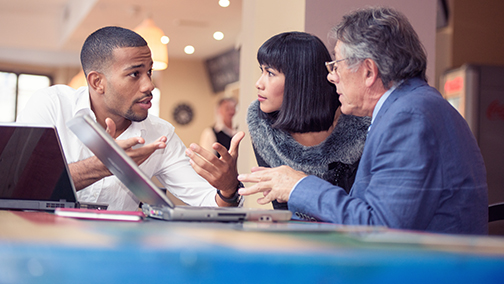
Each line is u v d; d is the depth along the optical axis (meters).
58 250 0.44
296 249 0.51
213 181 1.56
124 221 1.02
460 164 1.19
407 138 1.16
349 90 1.38
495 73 3.89
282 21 2.60
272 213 1.17
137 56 1.80
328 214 1.19
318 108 1.84
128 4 6.73
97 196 1.90
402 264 0.48
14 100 11.67
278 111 1.95
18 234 0.58
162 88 9.71
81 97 1.90
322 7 2.43
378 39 1.30
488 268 0.50
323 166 1.85
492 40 5.36
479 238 0.66
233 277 0.45
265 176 1.31
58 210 1.06
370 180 1.24
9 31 9.48
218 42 8.59
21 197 1.35
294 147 1.87
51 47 9.77
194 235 0.66
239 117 3.04
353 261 0.47
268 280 0.45
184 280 0.44
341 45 1.37
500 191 3.80
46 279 0.43
